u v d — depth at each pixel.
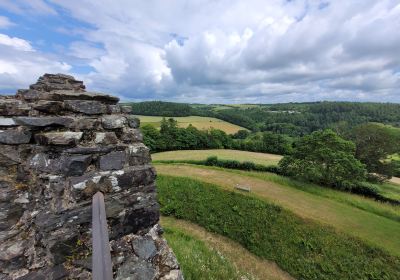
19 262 3.26
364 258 16.25
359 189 29.81
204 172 32.12
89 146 3.96
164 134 58.97
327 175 29.83
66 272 3.31
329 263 16.02
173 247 10.01
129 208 4.01
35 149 3.95
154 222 4.32
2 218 3.56
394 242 17.86
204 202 23.12
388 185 39.00
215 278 8.36
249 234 18.88
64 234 3.38
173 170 32.88
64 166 3.59
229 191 24.67
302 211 21.59
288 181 30.27
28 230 3.55
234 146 63.50
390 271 15.24
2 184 3.80
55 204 3.42
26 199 3.79
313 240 17.86
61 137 3.71
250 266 16.20
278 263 16.48
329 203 24.44
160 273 3.73
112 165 4.04
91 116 4.51
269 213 21.08
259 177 31.19
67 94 4.55
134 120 5.00
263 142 58.62
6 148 3.92
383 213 22.73
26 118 3.95
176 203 23.12
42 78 6.84
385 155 42.06
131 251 3.81
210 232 19.84
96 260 2.42
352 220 20.86
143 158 4.52
